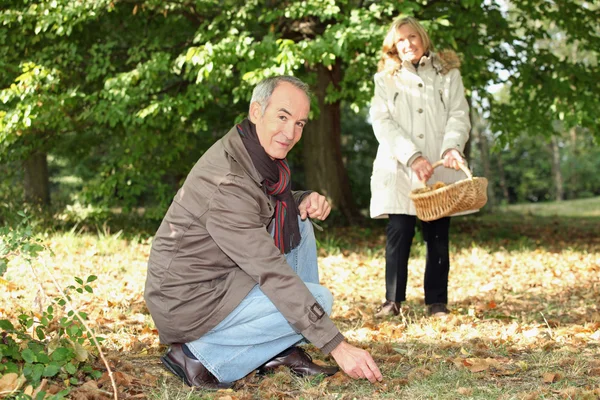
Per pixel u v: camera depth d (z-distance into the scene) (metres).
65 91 8.92
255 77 7.64
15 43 9.38
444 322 4.14
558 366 3.10
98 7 8.46
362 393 2.75
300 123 2.81
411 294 5.42
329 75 11.05
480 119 23.23
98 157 17.05
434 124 4.39
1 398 2.41
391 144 4.26
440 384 2.84
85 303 4.48
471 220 14.66
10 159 10.12
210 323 2.75
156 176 10.59
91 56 9.90
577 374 2.97
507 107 10.52
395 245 4.39
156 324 2.85
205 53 7.82
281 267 2.66
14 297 4.42
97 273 5.78
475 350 3.36
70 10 8.35
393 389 2.80
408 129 4.41
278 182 2.88
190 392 2.70
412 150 4.14
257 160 2.76
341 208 12.12
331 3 8.04
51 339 2.90
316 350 3.49
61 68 9.28
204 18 9.76
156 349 3.44
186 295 2.73
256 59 8.14
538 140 32.91
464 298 5.30
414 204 4.00
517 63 10.43
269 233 3.00
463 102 4.50
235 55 8.02
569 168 35.75
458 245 9.45
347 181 12.35
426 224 4.43
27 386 2.44
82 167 19.27
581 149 33.97
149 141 10.10
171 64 8.92
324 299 2.85
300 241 3.11
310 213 3.17
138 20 10.12
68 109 9.05
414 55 4.45
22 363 2.81
